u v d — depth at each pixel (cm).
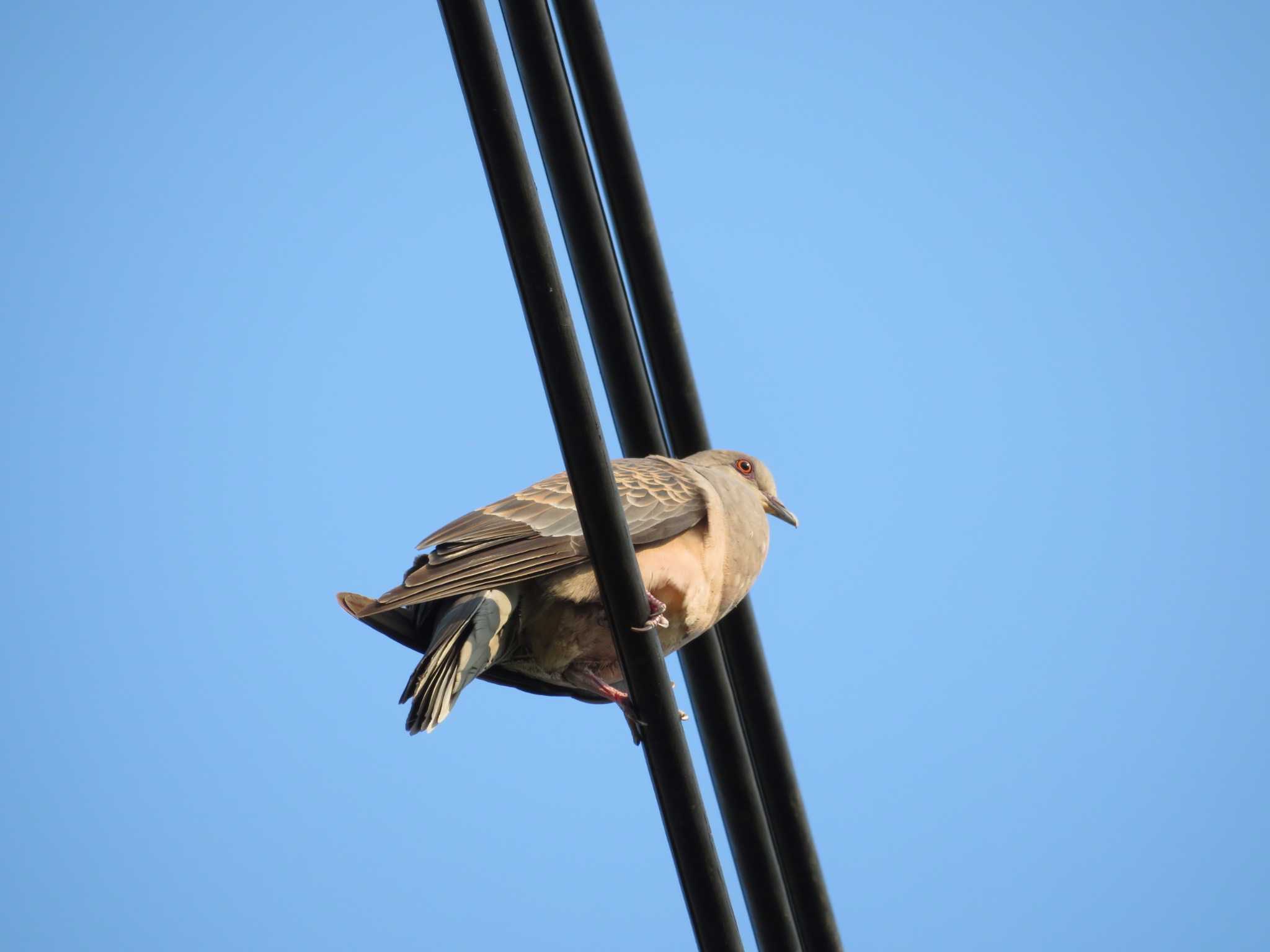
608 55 982
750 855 1009
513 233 755
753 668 1102
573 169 905
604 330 982
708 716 1045
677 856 839
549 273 761
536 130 897
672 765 830
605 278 952
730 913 837
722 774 1031
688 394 1040
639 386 1003
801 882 1038
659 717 827
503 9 867
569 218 924
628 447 1016
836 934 1035
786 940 985
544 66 873
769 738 1076
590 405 779
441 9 732
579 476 791
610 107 987
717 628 1117
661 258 1024
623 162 1001
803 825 1055
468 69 738
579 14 965
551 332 768
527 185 750
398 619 1162
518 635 1152
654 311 1032
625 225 1014
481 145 746
